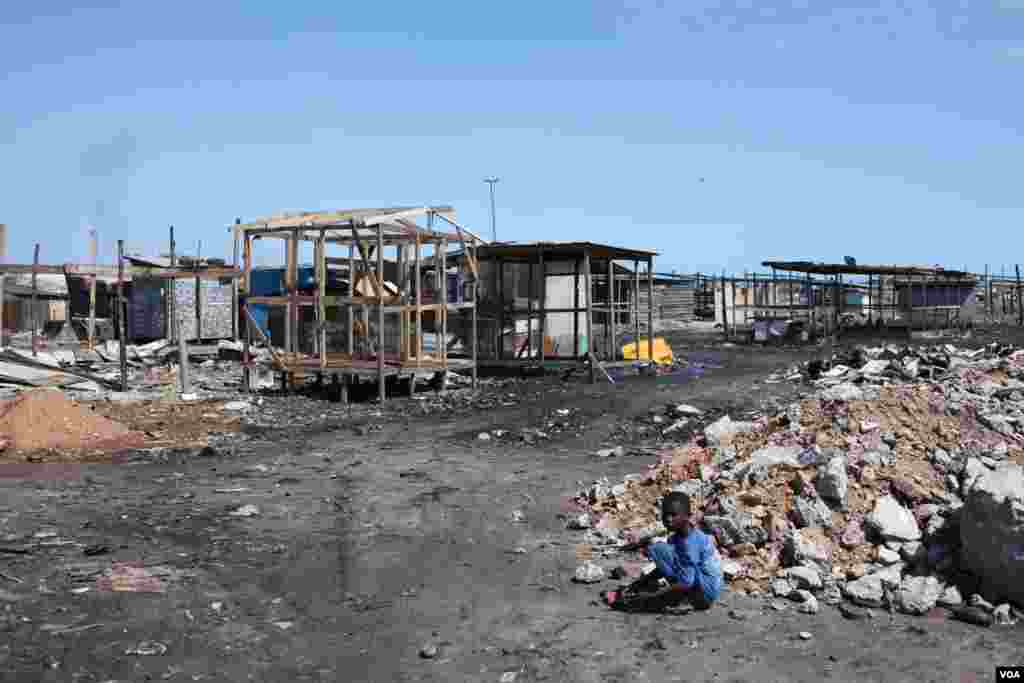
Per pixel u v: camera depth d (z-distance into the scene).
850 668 4.96
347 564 7.07
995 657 5.08
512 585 6.58
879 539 6.79
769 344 32.31
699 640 5.44
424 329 25.05
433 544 7.67
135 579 6.43
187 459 11.77
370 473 10.78
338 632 5.61
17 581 6.23
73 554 7.00
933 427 8.56
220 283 30.94
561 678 4.88
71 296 32.34
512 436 13.55
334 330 22.12
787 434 8.62
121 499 9.18
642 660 5.12
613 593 6.14
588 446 12.80
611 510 8.55
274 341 29.67
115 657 5.04
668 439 13.10
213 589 6.34
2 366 19.38
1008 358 13.00
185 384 18.36
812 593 6.26
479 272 24.05
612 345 23.11
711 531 6.98
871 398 9.04
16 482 9.93
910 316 38.06
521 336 24.11
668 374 21.47
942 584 6.20
